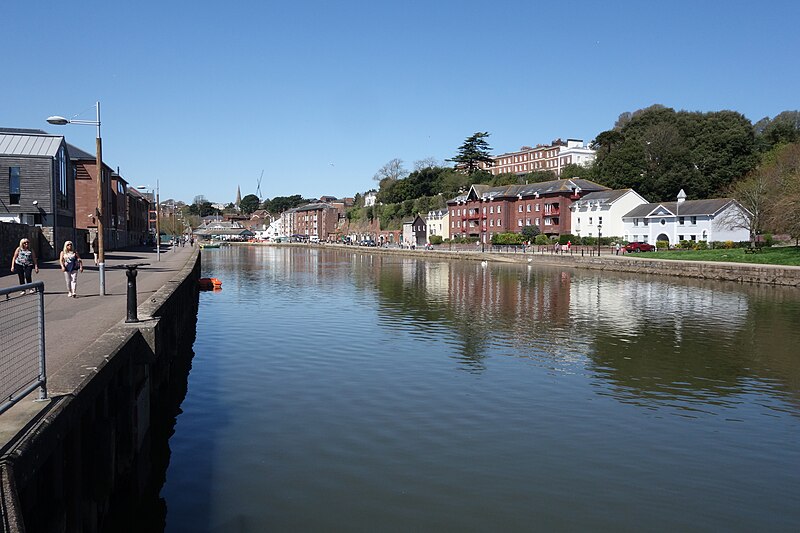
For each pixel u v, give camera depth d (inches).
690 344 928.3
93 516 336.5
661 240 3486.7
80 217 2576.3
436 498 402.3
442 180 5871.1
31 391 276.2
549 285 1888.5
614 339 963.3
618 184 4252.0
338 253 4616.1
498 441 506.6
